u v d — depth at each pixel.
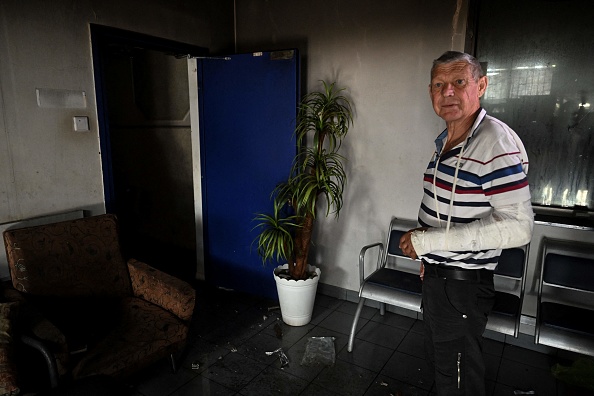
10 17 2.09
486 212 1.37
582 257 2.19
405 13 2.59
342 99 2.82
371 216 2.95
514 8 2.34
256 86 2.91
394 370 2.28
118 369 1.77
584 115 2.24
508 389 2.13
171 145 3.95
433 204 1.49
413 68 2.62
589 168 2.27
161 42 2.83
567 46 2.23
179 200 4.02
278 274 2.78
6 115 2.13
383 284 2.38
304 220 2.64
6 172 2.16
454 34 2.45
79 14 2.38
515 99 2.42
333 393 2.09
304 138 3.00
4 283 2.09
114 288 2.27
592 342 1.83
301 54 3.05
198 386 2.14
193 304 2.09
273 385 2.15
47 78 2.27
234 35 3.40
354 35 2.80
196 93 3.16
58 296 2.04
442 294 1.47
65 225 2.17
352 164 2.95
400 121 2.72
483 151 1.33
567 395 2.07
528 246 2.29
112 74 4.18
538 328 1.94
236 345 2.52
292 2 3.02
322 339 2.58
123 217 4.43
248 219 3.13
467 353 1.45
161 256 4.06
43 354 1.55
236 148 3.08
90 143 2.52
